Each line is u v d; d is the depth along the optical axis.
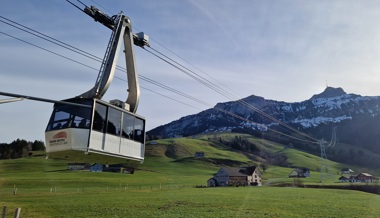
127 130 20.33
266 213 43.28
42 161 170.12
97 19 19.08
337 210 46.22
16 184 96.81
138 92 21.41
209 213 43.38
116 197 65.25
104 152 18.17
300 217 40.28
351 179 144.00
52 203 54.72
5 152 199.00
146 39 23.23
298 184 112.00
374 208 48.59
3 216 28.88
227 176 126.12
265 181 137.88
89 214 43.34
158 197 65.00
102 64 19.02
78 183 104.12
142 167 175.25
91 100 17.58
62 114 17.92
